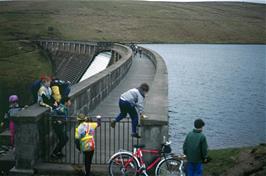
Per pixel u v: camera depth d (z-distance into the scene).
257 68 68.81
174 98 38.94
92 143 8.88
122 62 29.08
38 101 10.45
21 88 63.00
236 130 26.94
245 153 9.48
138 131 11.07
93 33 157.38
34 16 174.12
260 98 38.97
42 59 103.75
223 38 170.00
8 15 173.25
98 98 18.08
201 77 55.22
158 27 173.50
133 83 25.77
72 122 11.09
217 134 26.06
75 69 80.44
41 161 9.78
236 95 40.94
